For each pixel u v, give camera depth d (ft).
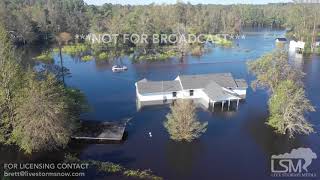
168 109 242.58
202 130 201.26
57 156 177.37
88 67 378.12
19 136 169.48
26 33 511.81
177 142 193.67
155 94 255.29
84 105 205.98
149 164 171.42
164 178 159.53
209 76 267.39
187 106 194.80
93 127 200.34
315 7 515.50
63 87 192.95
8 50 179.11
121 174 161.38
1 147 182.29
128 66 382.63
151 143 192.54
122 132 196.75
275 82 228.02
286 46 496.23
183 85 257.96
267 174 163.84
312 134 202.80
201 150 185.78
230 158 177.68
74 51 468.75
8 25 501.15
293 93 201.46
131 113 235.81
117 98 267.39
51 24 572.51
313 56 426.92
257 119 224.94
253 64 244.42
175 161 174.19
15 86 176.45
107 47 453.58
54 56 442.91
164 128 212.02
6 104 176.96
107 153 181.16
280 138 198.08
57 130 168.96
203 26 601.62
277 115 203.21
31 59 412.16
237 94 261.65
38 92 166.09
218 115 232.12
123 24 491.31
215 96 241.96
